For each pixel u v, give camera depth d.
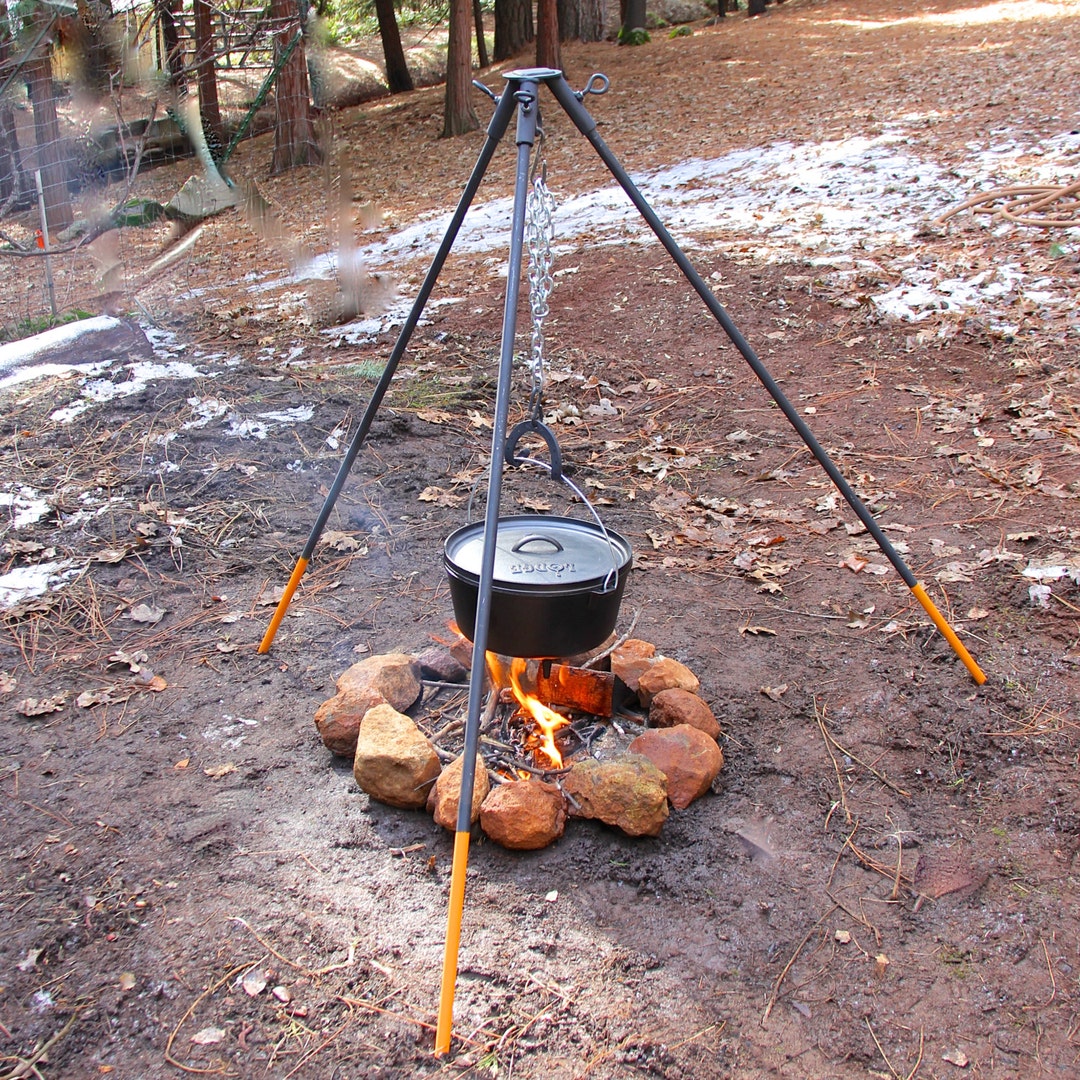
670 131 13.30
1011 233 6.91
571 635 2.41
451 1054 1.94
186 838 2.51
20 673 3.27
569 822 2.55
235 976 2.10
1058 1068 1.92
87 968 2.12
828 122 11.83
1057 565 3.60
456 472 4.79
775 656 3.28
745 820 2.58
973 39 17.27
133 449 4.91
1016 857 2.44
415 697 2.99
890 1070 1.92
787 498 4.46
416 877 2.39
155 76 7.14
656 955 2.16
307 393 5.64
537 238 2.34
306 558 3.23
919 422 5.00
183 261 9.09
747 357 2.68
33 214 8.20
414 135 16.92
